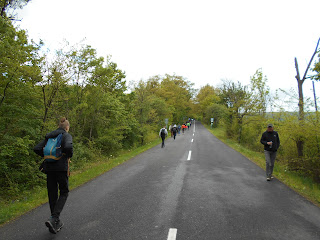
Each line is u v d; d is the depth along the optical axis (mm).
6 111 8156
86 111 13391
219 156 12578
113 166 9617
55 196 3699
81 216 4160
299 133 9156
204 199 5145
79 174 8250
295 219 4090
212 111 62719
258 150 18438
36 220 4043
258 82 20000
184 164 9930
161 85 55250
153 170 8656
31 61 8469
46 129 8898
